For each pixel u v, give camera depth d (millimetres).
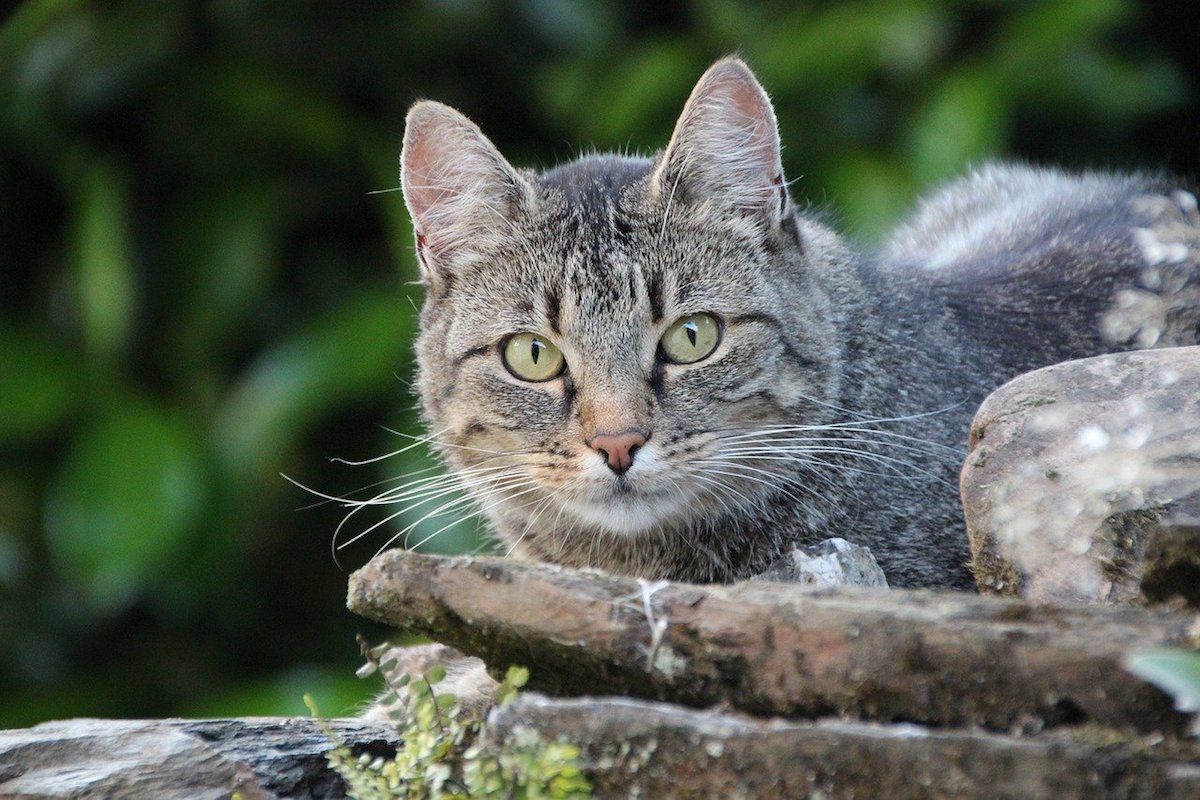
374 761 4570
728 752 3910
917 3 11633
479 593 4406
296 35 12070
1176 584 4109
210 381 11461
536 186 6820
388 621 4582
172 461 10445
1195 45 13289
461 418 6934
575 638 4305
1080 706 3861
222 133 11805
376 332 10852
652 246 6566
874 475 6543
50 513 10602
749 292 6594
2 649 11430
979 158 11102
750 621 4172
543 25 12125
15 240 12148
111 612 11398
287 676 10703
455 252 7000
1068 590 4672
